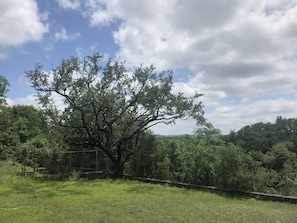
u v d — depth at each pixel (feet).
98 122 73.72
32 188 53.16
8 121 124.16
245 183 50.65
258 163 53.36
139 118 73.15
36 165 69.82
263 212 37.22
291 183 48.49
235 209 38.60
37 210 36.04
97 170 76.02
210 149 59.52
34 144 72.59
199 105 70.28
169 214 34.96
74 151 77.41
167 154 68.90
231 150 53.83
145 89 70.28
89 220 31.81
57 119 71.72
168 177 65.31
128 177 70.79
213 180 56.54
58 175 69.36
